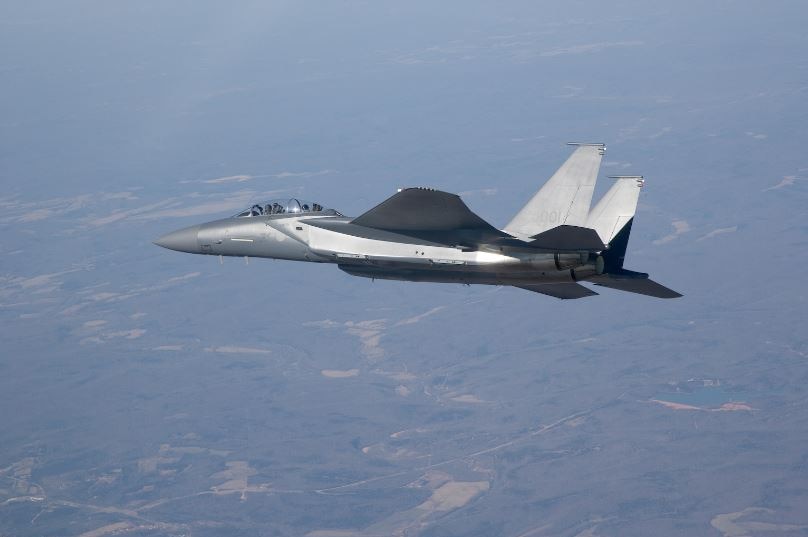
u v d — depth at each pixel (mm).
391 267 61156
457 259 59188
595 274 58875
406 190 56125
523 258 57969
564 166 61719
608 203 61688
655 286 60000
